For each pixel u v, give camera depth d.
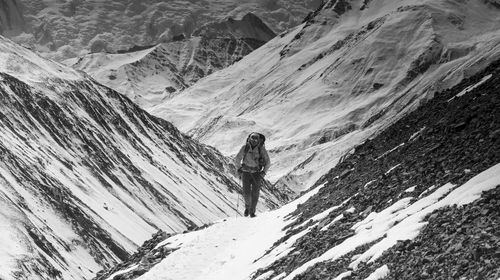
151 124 144.50
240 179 23.17
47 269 54.03
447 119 18.91
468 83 24.89
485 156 13.64
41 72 116.69
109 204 92.00
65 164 94.06
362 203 15.80
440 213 11.85
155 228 96.75
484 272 9.55
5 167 74.69
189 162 143.25
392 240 11.98
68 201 80.81
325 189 21.19
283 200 157.75
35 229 60.72
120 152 114.88
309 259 14.22
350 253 12.85
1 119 89.81
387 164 18.44
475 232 10.55
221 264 18.06
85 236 74.50
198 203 122.75
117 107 135.75
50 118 104.25
